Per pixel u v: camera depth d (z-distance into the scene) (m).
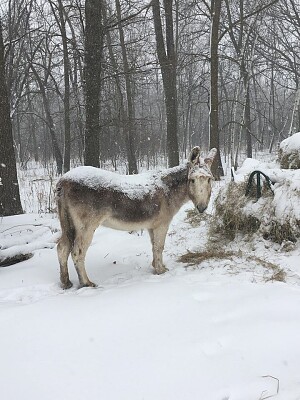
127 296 3.98
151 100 42.22
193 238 6.40
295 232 5.30
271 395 2.44
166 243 6.41
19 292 4.68
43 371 2.76
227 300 3.78
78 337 3.20
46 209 9.55
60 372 2.74
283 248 5.31
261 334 3.11
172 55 14.32
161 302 3.79
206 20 19.25
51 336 3.23
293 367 2.71
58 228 7.20
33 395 2.51
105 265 5.61
